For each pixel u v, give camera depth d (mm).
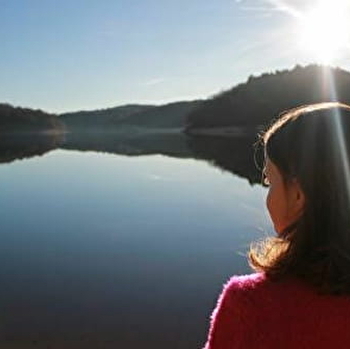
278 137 1248
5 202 19719
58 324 7090
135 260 10375
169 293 8266
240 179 26125
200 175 28516
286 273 1195
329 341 1132
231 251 10867
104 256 10789
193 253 10797
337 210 1180
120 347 6414
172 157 43875
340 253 1167
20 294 8320
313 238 1189
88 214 16359
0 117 146875
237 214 15625
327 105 1285
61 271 9672
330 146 1194
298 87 114438
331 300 1155
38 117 155625
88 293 8336
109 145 72312
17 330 6906
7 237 13008
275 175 1251
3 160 44094
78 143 83312
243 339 1163
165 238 12375
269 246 1270
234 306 1188
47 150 61031
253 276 1234
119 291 8430
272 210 1264
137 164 37219
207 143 69375
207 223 14234
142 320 7172
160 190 22391
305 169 1200
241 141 73938
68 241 12359
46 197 20969
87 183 25891
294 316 1153
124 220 15039
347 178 1189
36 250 11484
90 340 6625
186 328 6918
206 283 8742
